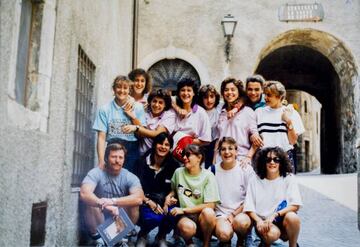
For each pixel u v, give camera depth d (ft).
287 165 15.01
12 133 10.43
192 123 17.35
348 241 18.10
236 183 15.71
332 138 53.67
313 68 58.90
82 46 17.42
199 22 42.45
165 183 15.87
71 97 15.58
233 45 42.14
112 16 25.18
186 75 42.57
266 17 42.37
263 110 17.30
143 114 17.06
